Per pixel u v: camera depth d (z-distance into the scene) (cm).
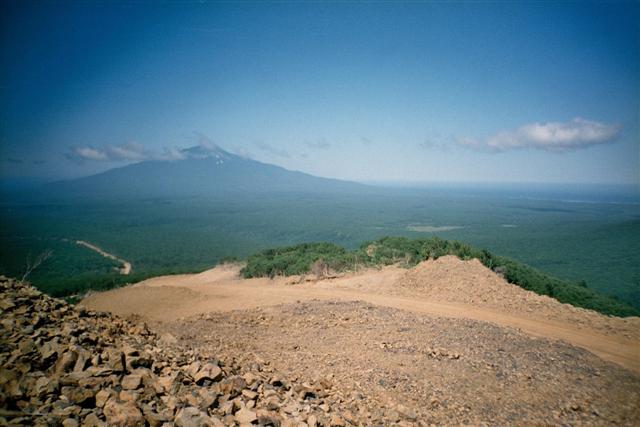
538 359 1001
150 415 481
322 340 1214
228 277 3903
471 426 680
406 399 773
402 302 1861
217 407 568
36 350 569
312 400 695
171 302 2205
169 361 708
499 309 1680
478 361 981
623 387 866
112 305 2245
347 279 2716
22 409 448
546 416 731
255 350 1104
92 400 498
